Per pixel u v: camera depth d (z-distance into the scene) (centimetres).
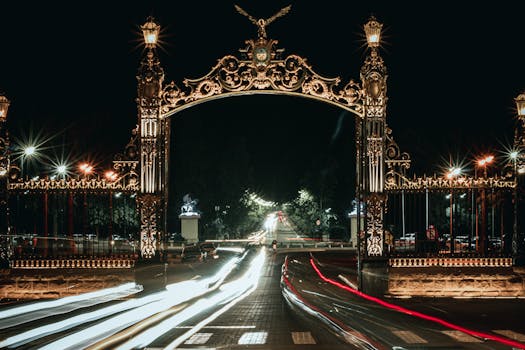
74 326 1530
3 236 2089
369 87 2105
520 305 1958
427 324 1630
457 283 2080
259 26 2119
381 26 2119
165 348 1308
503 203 2164
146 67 2122
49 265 2086
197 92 2116
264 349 1303
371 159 2102
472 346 1325
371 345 1338
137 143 2119
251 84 2108
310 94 2123
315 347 1321
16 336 1389
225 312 1888
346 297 2172
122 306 1903
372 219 2098
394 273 2088
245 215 8169
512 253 2086
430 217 3472
